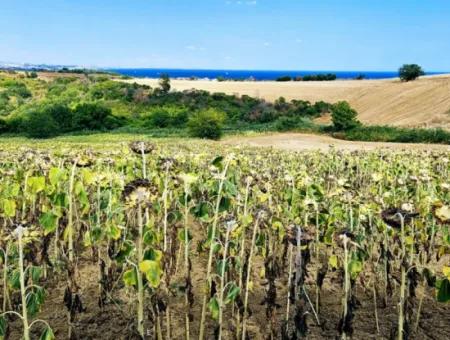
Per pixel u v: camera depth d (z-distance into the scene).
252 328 5.46
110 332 5.32
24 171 7.22
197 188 6.81
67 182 5.86
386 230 5.84
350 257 4.99
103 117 61.97
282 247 6.97
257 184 6.46
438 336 5.32
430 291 6.46
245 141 41.97
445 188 7.00
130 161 7.49
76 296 4.84
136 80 111.31
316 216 6.18
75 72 143.12
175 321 5.62
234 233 4.79
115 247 5.79
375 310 5.50
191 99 77.31
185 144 32.00
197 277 6.80
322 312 5.86
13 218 7.11
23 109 81.56
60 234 6.23
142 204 4.14
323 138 44.88
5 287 5.32
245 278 5.58
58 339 5.17
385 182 8.83
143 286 4.32
